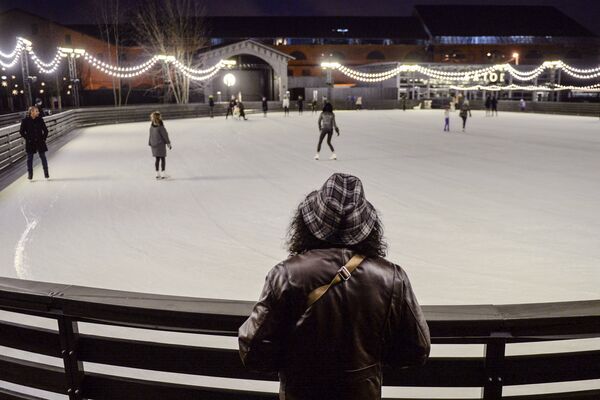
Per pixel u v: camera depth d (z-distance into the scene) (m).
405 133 23.89
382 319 1.45
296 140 20.86
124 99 50.00
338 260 1.47
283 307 1.46
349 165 13.85
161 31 46.59
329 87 48.97
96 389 2.14
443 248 6.51
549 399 1.96
